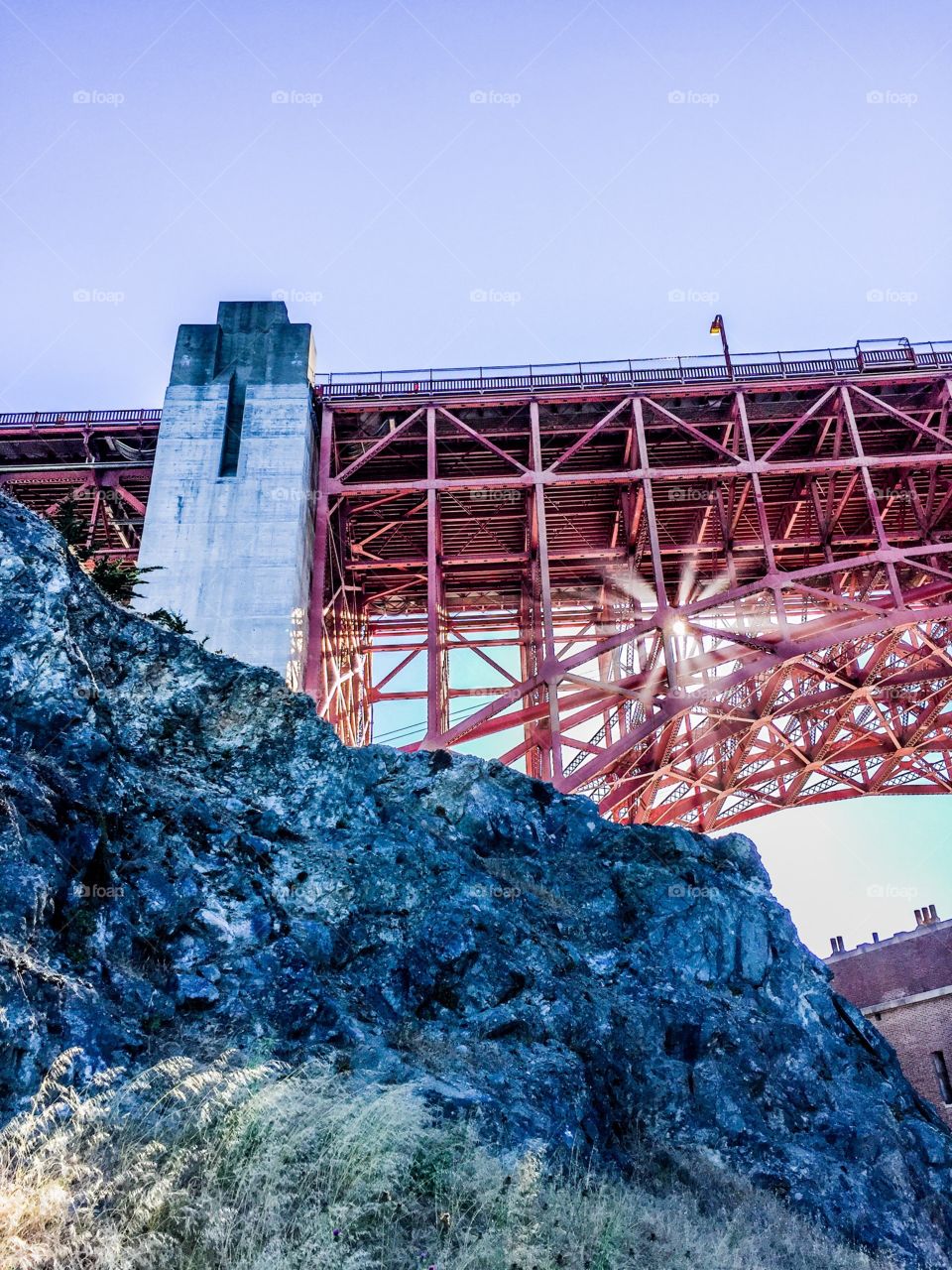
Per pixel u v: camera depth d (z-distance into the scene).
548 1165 11.77
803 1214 15.45
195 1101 8.68
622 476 35.31
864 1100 19.59
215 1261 6.88
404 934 16.41
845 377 37.09
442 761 24.31
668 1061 17.45
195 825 15.23
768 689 36.34
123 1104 8.65
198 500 34.50
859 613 35.12
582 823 24.80
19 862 10.64
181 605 32.50
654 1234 10.85
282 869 16.14
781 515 43.09
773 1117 17.72
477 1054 14.54
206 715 18.69
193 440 35.88
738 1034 18.98
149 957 12.08
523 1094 13.89
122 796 14.09
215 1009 11.93
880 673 37.75
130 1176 7.24
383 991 15.06
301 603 33.53
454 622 45.72
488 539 43.50
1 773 11.50
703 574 46.25
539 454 36.78
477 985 16.17
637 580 40.22
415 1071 12.54
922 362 37.81
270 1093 8.33
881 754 42.78
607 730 39.31
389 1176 8.68
